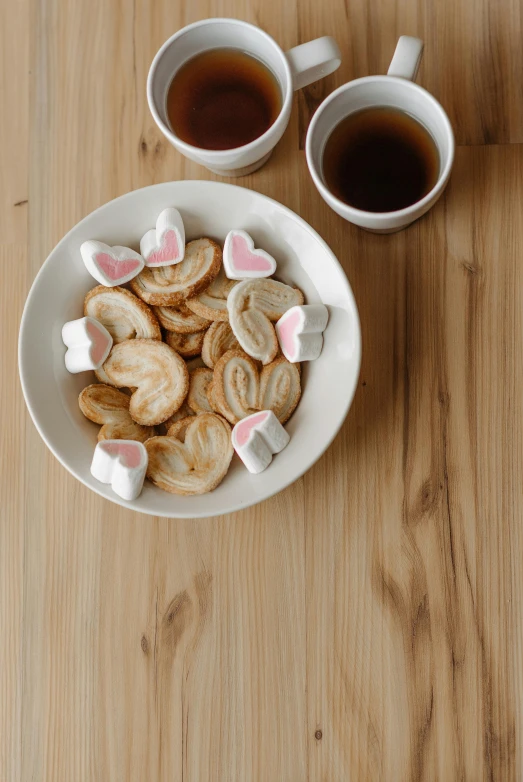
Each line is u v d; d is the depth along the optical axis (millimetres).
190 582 815
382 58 819
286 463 759
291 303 783
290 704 809
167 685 815
